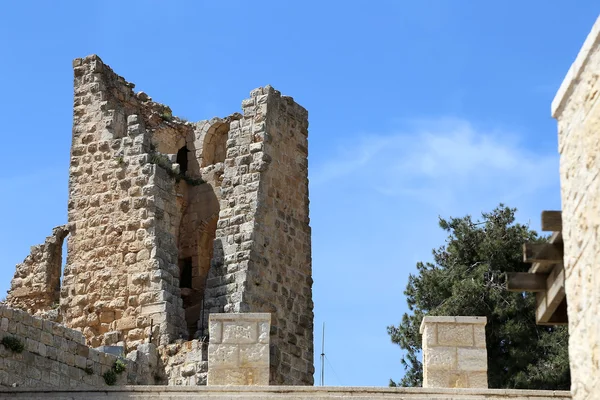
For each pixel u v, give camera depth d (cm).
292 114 5091
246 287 4666
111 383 3997
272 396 2764
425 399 2769
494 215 5669
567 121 2086
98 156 4978
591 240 1992
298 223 4994
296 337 4819
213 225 4975
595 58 2006
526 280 2169
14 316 3681
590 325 1978
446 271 5497
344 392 2770
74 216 4944
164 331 4591
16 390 2852
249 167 4881
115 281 4775
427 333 2972
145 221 4803
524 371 5116
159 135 5153
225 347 2977
